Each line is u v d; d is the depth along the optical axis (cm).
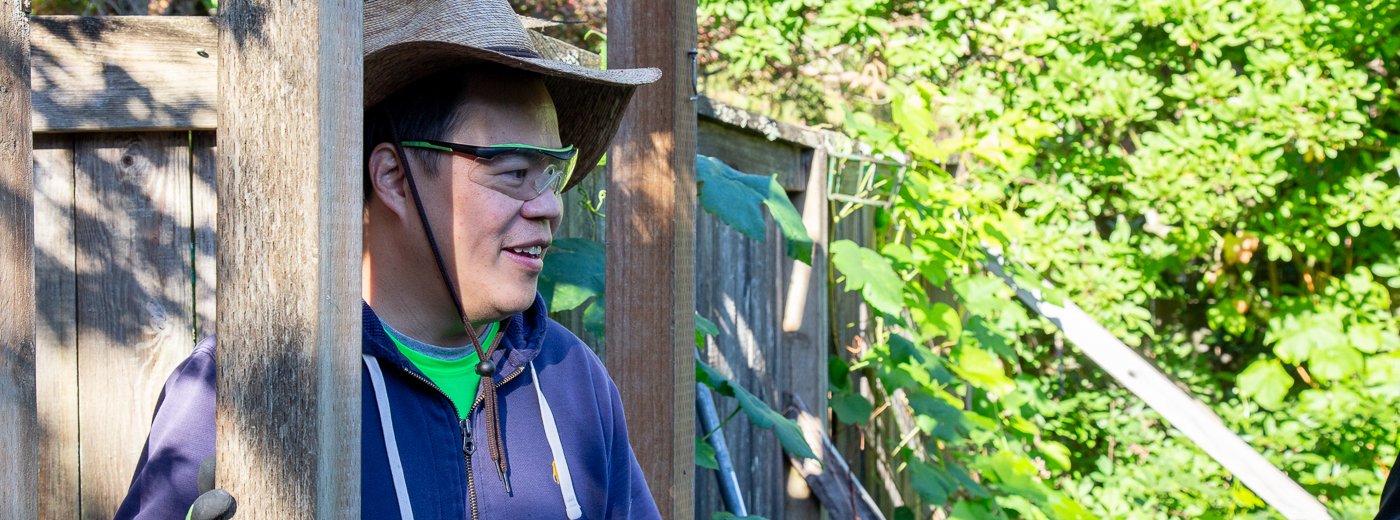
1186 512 528
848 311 424
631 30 188
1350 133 509
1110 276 554
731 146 329
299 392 102
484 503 138
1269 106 511
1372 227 594
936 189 448
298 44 101
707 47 552
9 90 107
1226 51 554
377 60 127
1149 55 550
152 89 205
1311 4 521
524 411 146
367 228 140
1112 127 562
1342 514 467
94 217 207
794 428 280
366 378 131
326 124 102
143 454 128
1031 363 638
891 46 526
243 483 101
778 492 372
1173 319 663
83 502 208
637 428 190
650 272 189
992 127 519
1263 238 564
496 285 135
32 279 109
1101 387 636
